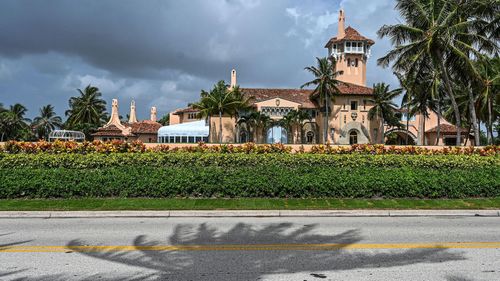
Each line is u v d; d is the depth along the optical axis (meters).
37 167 16.77
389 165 18.45
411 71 34.03
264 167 15.99
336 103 61.91
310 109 63.62
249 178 14.39
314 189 14.19
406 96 57.38
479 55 31.03
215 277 6.36
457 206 13.05
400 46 33.28
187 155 18.31
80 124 82.81
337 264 7.07
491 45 31.52
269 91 68.06
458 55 30.62
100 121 94.00
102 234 9.52
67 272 6.63
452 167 18.30
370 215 12.30
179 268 6.83
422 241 8.84
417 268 6.85
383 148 22.86
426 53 32.06
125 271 6.68
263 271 6.66
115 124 82.38
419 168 16.98
